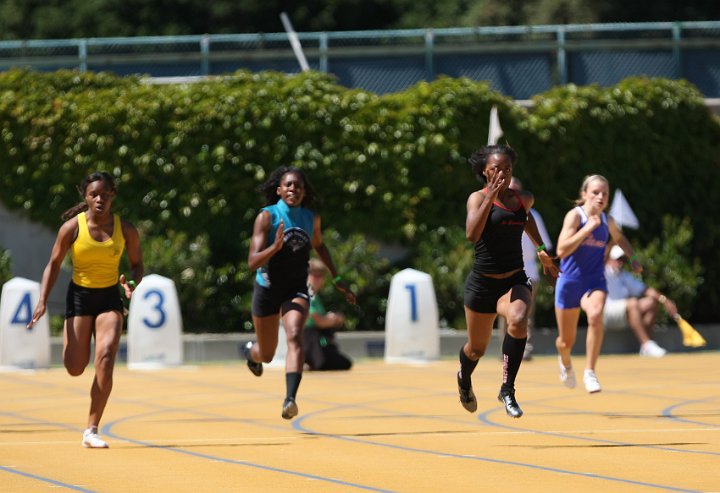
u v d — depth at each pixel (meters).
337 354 57.81
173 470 28.22
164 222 73.69
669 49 80.44
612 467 27.97
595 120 76.88
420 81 76.12
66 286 75.06
